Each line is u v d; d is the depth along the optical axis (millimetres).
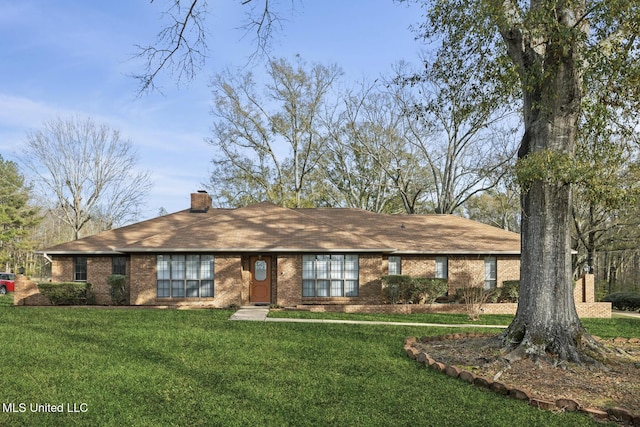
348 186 47188
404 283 25312
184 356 12039
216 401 8633
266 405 8477
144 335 14781
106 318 18859
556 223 11828
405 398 8945
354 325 18250
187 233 26266
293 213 29391
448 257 27547
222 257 25188
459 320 21125
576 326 11703
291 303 25109
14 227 60562
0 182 61281
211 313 21406
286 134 44219
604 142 13125
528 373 10547
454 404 8641
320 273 25484
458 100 13914
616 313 29531
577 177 10523
